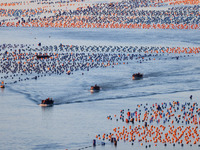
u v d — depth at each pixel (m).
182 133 152.25
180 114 174.38
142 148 141.25
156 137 149.62
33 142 145.12
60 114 175.12
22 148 140.25
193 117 168.25
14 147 140.88
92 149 140.38
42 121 166.00
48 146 142.12
